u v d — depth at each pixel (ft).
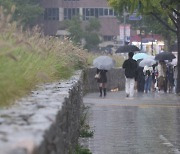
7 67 48.32
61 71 113.19
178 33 245.04
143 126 126.52
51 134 35.96
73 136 79.41
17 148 28.07
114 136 109.60
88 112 158.71
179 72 248.32
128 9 220.43
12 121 37.14
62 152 48.96
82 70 199.62
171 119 141.28
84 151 86.22
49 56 100.89
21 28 69.67
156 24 376.27
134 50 263.29
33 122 36.70
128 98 218.79
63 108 52.37
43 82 82.28
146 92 268.82
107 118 143.64
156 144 98.89
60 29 620.49
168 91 274.77
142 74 269.03
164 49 403.13
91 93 258.98
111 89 295.28
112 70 296.92
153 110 166.30
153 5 211.00
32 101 51.62
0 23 60.13
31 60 69.21
